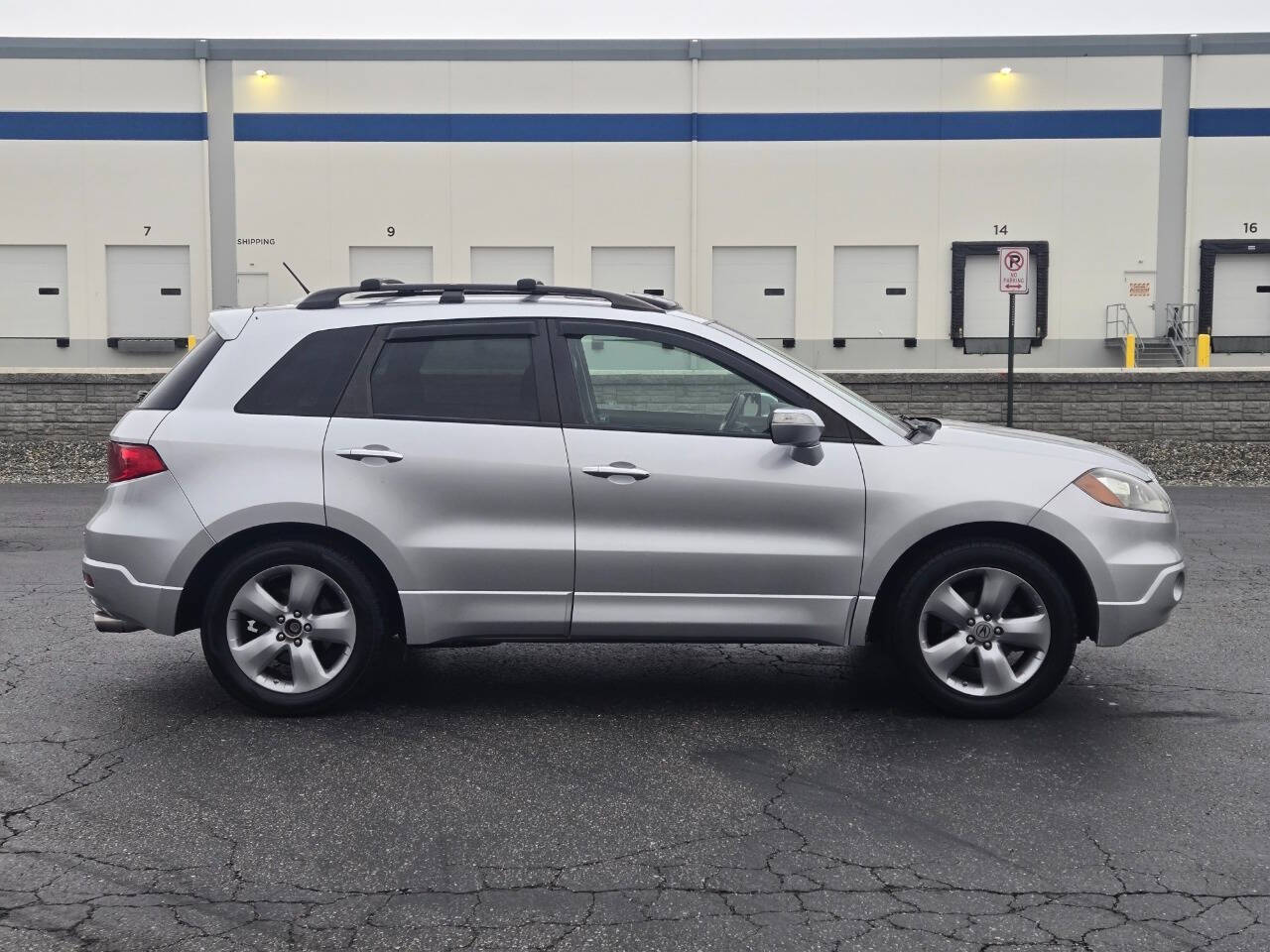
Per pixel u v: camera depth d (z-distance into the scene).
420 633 5.30
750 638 5.35
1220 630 7.20
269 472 5.25
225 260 25.61
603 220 25.50
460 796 4.55
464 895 3.72
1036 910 3.62
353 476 5.25
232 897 3.71
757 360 5.40
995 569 5.33
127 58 25.33
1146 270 25.47
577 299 5.59
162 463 5.27
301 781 4.70
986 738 5.24
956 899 3.69
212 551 5.32
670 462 5.27
